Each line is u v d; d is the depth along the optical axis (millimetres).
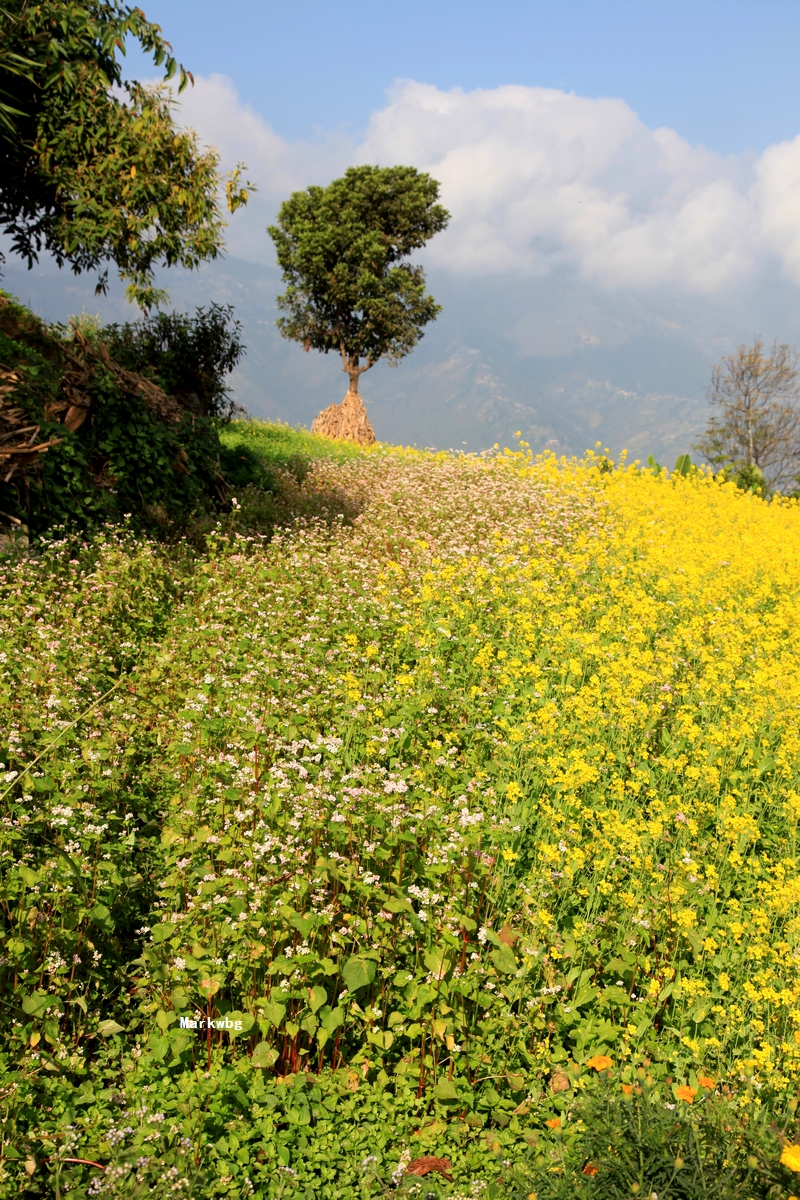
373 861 4941
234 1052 3869
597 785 6352
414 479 17312
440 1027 3900
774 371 48312
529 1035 4180
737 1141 3090
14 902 4289
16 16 12094
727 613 10609
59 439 10906
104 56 13266
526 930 4711
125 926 4648
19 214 15242
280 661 7785
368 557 11852
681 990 4355
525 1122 3699
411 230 42812
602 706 7664
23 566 9188
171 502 12914
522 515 14672
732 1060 4035
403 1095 3783
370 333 42656
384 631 9078
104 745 5629
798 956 4422
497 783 6246
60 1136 3264
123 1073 3730
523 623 8961
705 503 18672
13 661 6977
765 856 5832
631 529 14102
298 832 4887
